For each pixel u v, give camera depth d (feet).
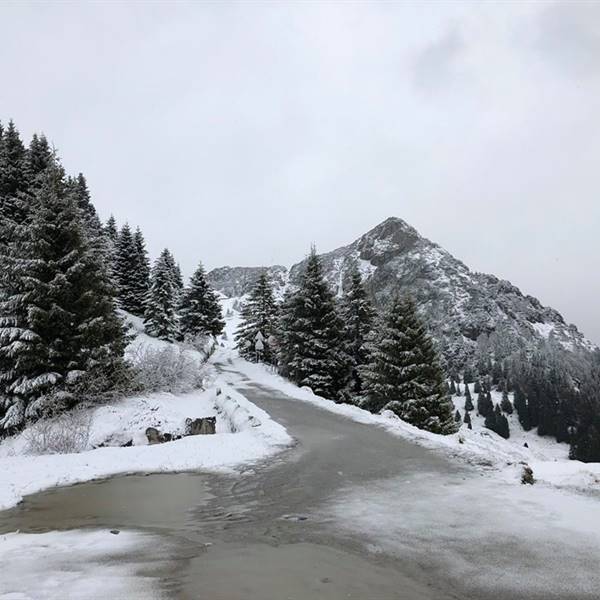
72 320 62.49
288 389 105.29
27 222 97.96
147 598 15.56
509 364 562.25
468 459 40.73
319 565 19.24
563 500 27.71
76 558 19.71
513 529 23.06
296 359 116.88
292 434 54.29
